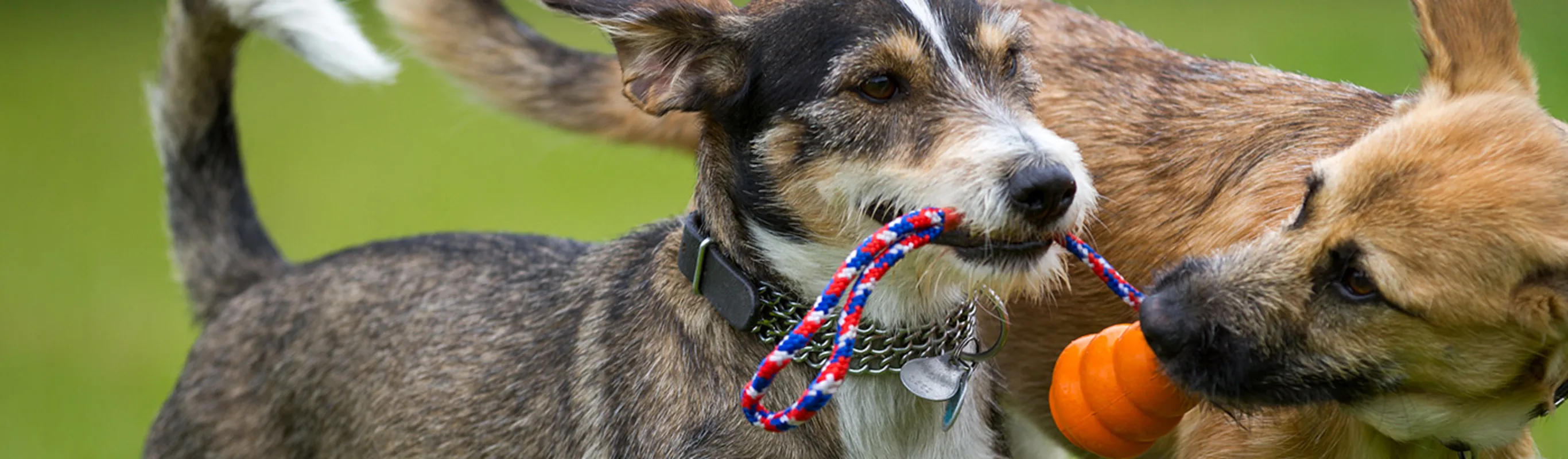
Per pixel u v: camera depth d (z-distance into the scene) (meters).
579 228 9.78
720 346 4.01
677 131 5.43
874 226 3.87
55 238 10.49
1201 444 4.37
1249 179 4.50
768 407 3.96
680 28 3.99
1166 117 4.77
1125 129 4.78
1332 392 3.73
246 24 4.90
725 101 4.00
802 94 3.86
